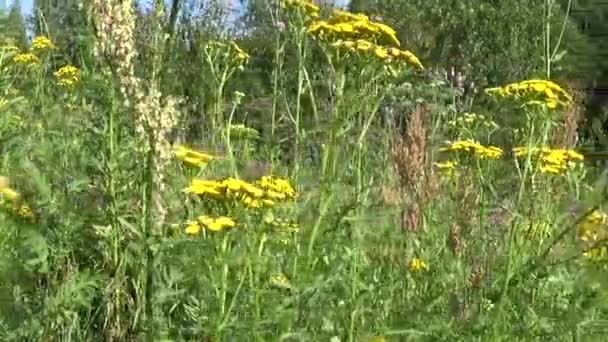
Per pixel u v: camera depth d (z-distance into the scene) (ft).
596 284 15.39
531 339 15.43
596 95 24.80
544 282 16.57
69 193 16.90
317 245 15.96
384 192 16.58
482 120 24.94
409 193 16.60
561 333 15.43
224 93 26.99
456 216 16.96
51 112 21.29
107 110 16.72
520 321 15.93
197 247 15.14
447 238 17.51
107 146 16.60
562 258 15.65
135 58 15.62
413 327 15.39
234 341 14.33
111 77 16.62
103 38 15.48
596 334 15.37
